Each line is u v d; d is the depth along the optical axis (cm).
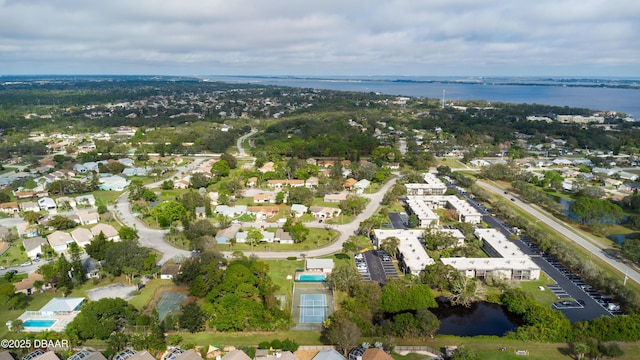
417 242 13625
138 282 11500
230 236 14200
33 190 19600
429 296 10375
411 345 8781
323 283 11619
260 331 9281
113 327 8906
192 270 11119
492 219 16888
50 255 13275
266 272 11569
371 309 10056
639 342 8894
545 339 9000
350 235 15025
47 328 9312
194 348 8475
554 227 16088
